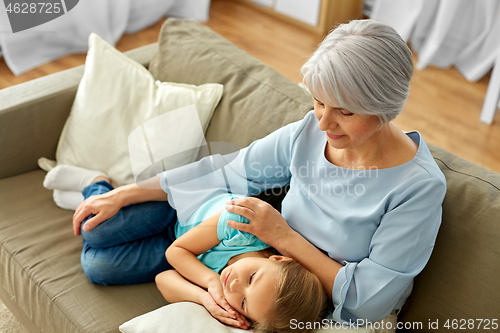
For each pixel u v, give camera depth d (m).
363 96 0.83
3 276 1.28
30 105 1.41
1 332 1.47
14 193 1.40
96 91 1.41
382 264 0.96
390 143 1.00
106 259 1.16
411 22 2.88
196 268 1.10
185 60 1.46
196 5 3.28
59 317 1.11
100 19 2.87
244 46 3.06
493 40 2.70
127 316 1.10
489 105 2.45
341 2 3.11
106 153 1.38
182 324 0.94
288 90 1.31
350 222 1.02
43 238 1.28
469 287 0.97
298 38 3.19
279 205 1.29
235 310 1.01
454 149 2.31
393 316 1.08
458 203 1.00
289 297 0.94
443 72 2.87
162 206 1.23
